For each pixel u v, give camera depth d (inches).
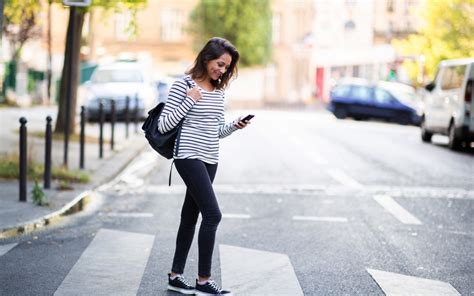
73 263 264.8
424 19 1501.0
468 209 404.5
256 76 2326.5
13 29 1274.6
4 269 255.1
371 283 245.1
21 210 356.8
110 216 361.4
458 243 315.6
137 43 2365.9
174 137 222.4
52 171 466.3
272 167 587.5
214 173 228.5
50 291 228.4
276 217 368.2
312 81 2714.1
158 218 359.3
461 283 248.7
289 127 1098.1
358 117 1378.0
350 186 485.7
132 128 962.1
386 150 748.0
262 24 2217.0
